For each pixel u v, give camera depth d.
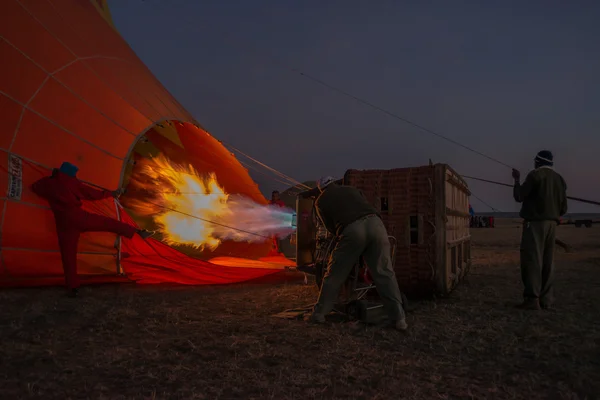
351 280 5.77
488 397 3.22
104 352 4.09
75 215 6.59
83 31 9.02
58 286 7.17
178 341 4.44
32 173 6.89
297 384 3.41
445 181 6.48
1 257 6.64
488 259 12.71
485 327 5.06
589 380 3.51
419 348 4.32
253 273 8.65
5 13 7.44
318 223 6.71
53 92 7.45
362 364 3.84
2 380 3.45
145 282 7.79
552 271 6.14
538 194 6.06
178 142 11.61
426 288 6.53
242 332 4.79
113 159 7.92
